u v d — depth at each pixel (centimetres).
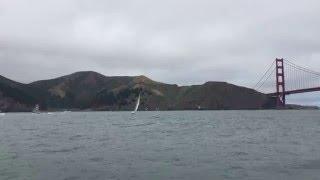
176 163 3206
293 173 2753
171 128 8756
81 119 16225
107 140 5547
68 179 2545
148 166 3045
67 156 3684
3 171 2808
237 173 2761
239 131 7531
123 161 3328
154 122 12262
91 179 2547
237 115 19825
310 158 3494
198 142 5184
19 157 3600
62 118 18212
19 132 7644
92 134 6881
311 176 2644
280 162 3250
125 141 5366
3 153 3944
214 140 5497
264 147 4497
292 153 3891
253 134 6688
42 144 4959
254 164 3148
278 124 10388
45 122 13200
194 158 3519
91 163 3203
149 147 4528
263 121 12375
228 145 4750
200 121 12725
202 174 2722
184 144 4900
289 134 6656
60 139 5766
